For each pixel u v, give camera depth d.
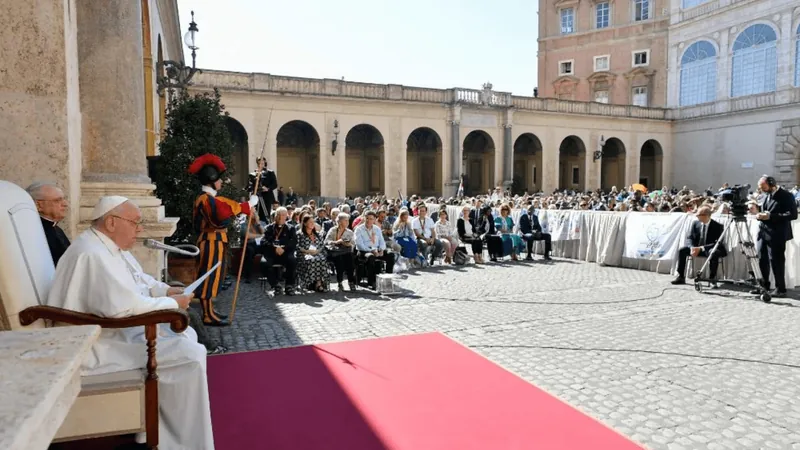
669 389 4.96
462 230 14.66
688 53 38.25
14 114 4.84
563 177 40.25
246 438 3.86
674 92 39.31
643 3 40.81
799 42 31.66
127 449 3.17
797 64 31.89
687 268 11.18
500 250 14.29
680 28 38.59
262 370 5.41
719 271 10.82
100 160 6.31
